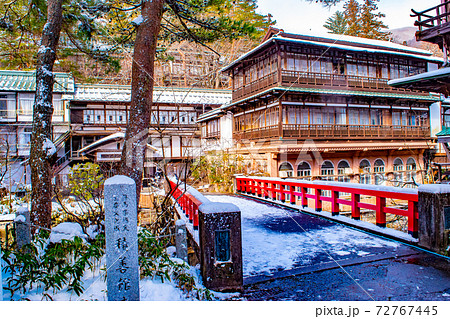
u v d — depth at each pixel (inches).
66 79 904.9
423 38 331.0
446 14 305.9
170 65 1159.6
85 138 884.6
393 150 844.6
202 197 256.4
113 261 132.6
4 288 148.0
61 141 781.3
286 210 388.2
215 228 161.6
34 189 281.3
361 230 271.0
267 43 690.2
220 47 1163.3
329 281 169.5
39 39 420.2
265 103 759.7
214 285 159.5
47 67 294.8
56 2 301.1
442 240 199.5
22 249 178.7
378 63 818.2
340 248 224.5
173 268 184.7
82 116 895.1
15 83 866.8
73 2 318.0
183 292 158.6
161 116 950.4
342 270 183.3
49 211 283.7
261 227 299.6
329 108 755.4
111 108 910.4
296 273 182.5
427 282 162.1
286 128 695.1
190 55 1198.9
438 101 885.2
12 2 340.2
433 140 904.9
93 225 270.1
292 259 206.4
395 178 845.8
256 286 167.0
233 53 1148.5
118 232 132.7
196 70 1264.8
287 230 283.7
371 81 794.2
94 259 195.5
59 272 148.3
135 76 250.5
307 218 335.0
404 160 879.1
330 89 732.0
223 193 584.7
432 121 917.2
